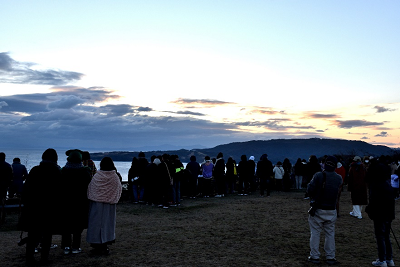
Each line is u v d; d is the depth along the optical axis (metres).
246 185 17.52
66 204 5.87
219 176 16.81
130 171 14.00
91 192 6.03
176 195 13.53
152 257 6.14
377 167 5.83
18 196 11.55
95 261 5.81
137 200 14.03
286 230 8.74
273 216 10.90
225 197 16.53
